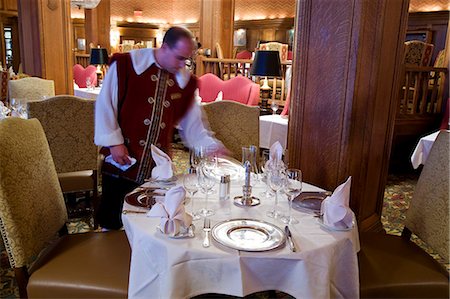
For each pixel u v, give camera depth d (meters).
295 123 2.57
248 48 11.36
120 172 2.19
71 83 5.02
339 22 2.24
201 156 1.98
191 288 1.34
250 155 2.13
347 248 1.46
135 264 1.43
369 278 1.63
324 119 2.40
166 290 1.32
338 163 2.36
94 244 1.79
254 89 4.87
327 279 1.34
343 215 1.48
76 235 1.88
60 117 2.68
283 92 4.94
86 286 1.53
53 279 1.55
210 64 5.93
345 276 1.47
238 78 5.09
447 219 1.71
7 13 10.25
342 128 2.31
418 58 5.42
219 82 5.21
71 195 3.27
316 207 1.68
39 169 1.73
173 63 2.12
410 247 1.89
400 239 1.97
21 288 1.57
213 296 1.62
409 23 8.08
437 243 1.75
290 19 10.35
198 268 1.31
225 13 6.58
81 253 1.71
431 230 1.80
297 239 1.41
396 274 1.66
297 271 1.31
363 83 2.28
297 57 2.49
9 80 4.57
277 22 10.62
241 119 2.87
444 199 1.75
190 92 2.30
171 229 1.39
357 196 2.45
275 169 1.73
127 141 2.17
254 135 2.89
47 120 2.64
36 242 1.64
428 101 5.52
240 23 11.31
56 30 4.82
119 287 1.52
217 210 1.66
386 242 1.93
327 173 2.43
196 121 2.37
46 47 4.77
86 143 2.79
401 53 2.53
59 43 4.86
